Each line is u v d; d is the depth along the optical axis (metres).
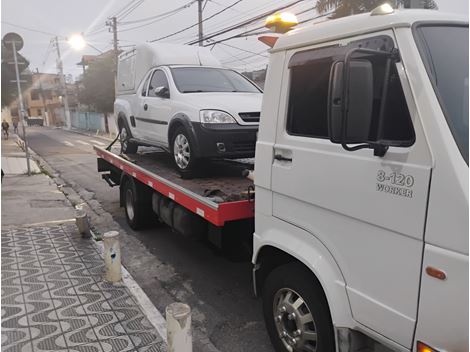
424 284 1.96
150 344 3.29
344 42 2.41
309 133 2.66
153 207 5.49
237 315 4.00
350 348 2.45
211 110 4.75
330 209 2.47
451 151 1.84
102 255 5.17
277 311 3.09
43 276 4.54
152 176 5.21
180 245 5.94
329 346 2.66
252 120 4.83
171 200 4.87
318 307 2.68
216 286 4.63
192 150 4.78
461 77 2.06
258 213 3.17
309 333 2.80
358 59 1.99
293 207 2.80
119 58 7.86
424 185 1.92
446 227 1.83
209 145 4.68
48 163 16.28
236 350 3.44
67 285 4.32
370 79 1.94
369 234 2.24
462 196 1.77
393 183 2.06
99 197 9.50
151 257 5.50
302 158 2.66
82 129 44.88
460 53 2.13
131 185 6.38
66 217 7.04
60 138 31.73
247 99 5.16
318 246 2.62
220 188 4.24
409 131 2.02
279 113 2.88
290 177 2.77
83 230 5.84
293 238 2.82
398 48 2.09
